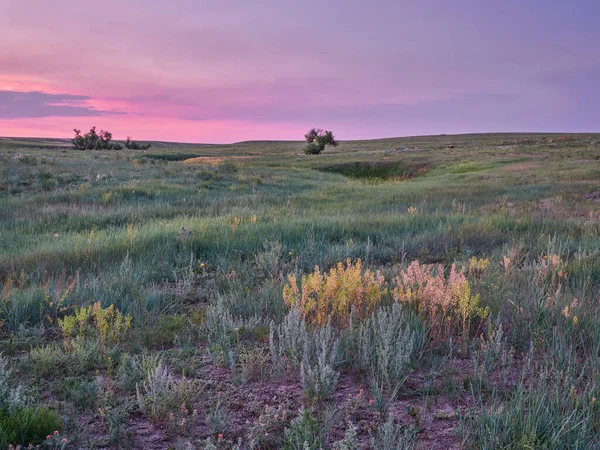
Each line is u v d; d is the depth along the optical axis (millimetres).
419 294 5355
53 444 2979
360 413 3418
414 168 50750
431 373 3953
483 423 2996
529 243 10227
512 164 43375
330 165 54719
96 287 6492
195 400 3658
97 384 3725
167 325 5305
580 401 3227
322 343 4039
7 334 5105
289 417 3377
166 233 10539
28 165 26328
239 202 18594
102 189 19562
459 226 12000
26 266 7918
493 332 4469
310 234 10750
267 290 6484
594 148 60250
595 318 4844
